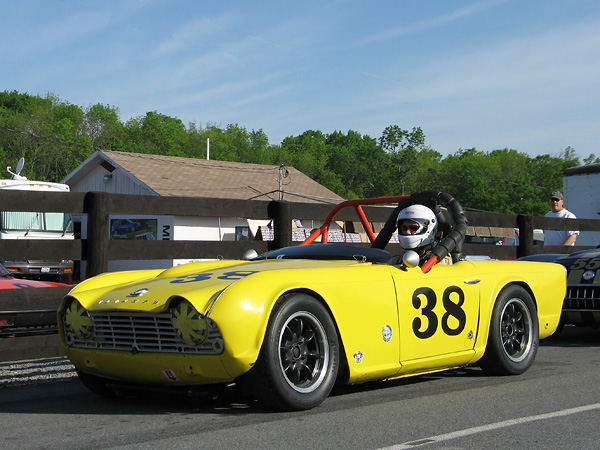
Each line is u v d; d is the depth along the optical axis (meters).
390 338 4.08
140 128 78.81
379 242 5.63
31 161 65.00
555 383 4.62
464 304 4.60
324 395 3.72
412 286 4.26
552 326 5.31
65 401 4.18
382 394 4.22
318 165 86.69
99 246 6.20
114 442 3.13
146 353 3.60
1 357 5.77
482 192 77.88
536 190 77.19
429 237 4.86
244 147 85.44
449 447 3.00
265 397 3.57
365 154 88.62
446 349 4.46
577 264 7.18
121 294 3.84
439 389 4.39
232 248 7.06
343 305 3.85
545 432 3.28
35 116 69.12
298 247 4.88
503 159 88.12
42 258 5.96
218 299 3.41
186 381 3.58
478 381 4.71
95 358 3.85
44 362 5.80
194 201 6.83
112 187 24.05
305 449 2.96
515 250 9.72
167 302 3.48
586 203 18.47
